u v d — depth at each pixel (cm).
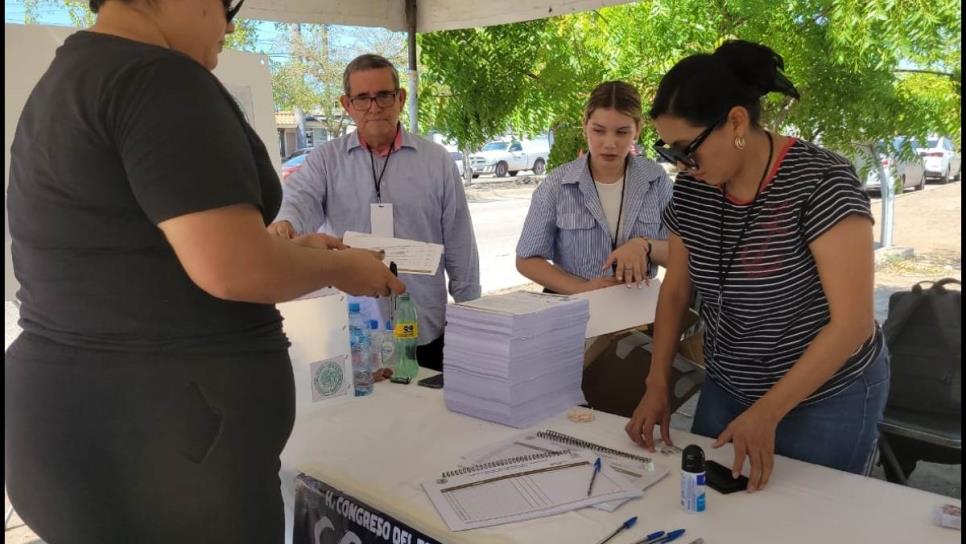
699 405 167
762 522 111
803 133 375
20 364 96
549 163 419
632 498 120
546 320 158
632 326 191
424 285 249
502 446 143
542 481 125
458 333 160
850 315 121
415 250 177
